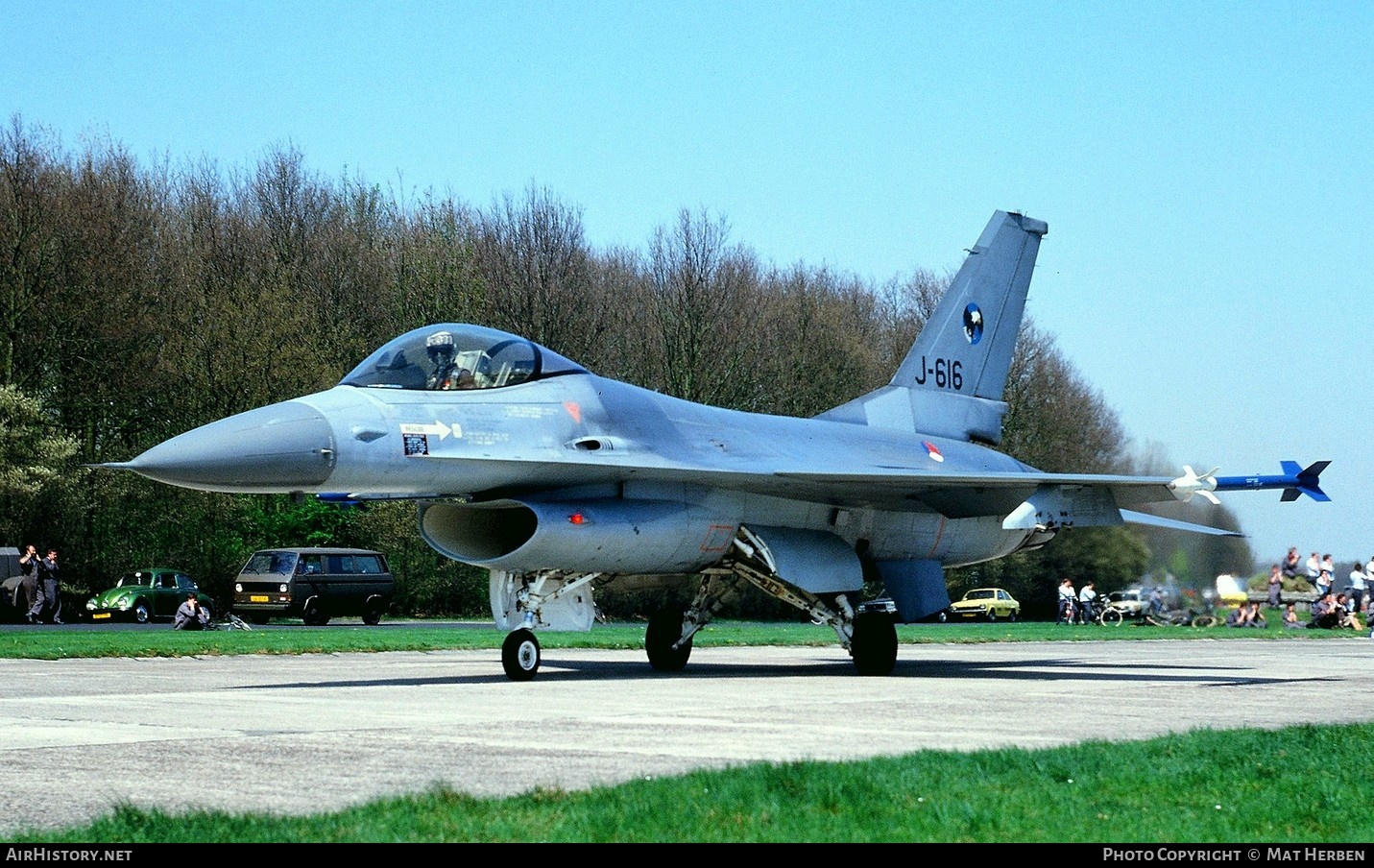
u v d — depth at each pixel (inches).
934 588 729.0
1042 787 273.4
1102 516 699.4
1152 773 293.4
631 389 633.0
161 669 663.8
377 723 402.3
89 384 1635.1
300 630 1195.3
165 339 1692.9
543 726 396.2
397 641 909.8
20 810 255.3
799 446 689.0
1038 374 2192.4
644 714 432.5
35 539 1552.7
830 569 655.8
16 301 1573.6
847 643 662.5
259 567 1464.1
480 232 2058.3
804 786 262.5
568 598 621.9
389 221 2228.1
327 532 1701.5
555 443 582.9
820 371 2138.3
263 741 355.9
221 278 1963.6
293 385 1674.5
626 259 2336.4
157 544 1638.8
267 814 244.2
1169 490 670.5
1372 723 394.6
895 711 448.1
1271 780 293.4
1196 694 535.2
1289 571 1504.7
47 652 756.6
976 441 816.3
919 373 788.0
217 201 2128.4
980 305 820.6
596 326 2025.1
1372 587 1534.2
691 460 616.1
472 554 602.5
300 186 2162.9
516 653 589.6
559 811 241.0
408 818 234.7
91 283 1598.2
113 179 1822.1
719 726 398.6
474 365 584.7
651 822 232.7
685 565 631.2
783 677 634.2
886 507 693.3
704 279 1975.9
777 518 659.4
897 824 237.0
